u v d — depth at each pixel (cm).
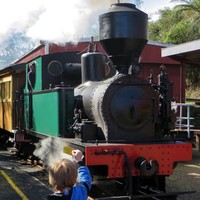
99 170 642
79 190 276
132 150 611
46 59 862
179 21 3030
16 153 1208
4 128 1366
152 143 636
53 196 269
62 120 734
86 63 763
